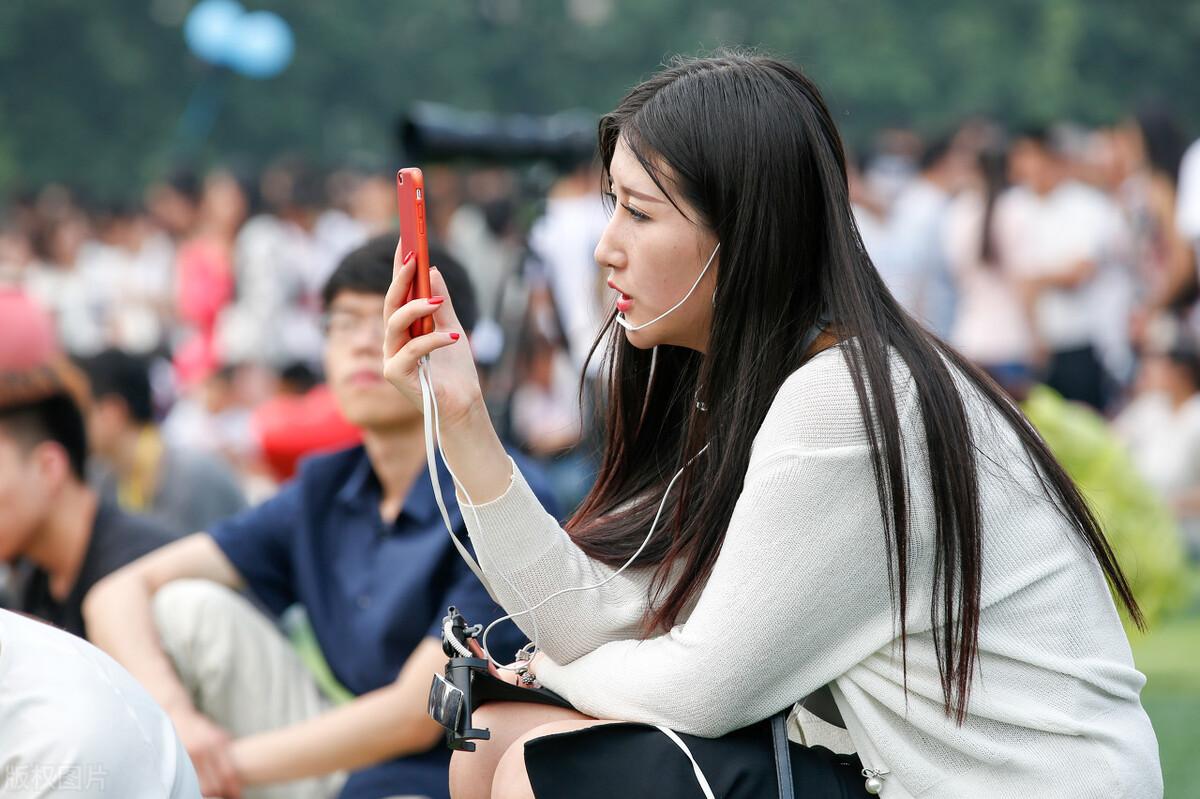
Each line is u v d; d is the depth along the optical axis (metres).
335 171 30.36
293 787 7.77
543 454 12.98
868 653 5.09
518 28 64.81
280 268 22.33
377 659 7.35
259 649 7.59
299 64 61.66
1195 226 18.14
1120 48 59.06
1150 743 5.17
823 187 5.25
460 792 5.50
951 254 19.52
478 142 12.16
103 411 11.39
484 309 17.64
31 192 30.73
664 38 64.25
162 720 4.70
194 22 36.75
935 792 5.05
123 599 7.55
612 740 5.08
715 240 5.27
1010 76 59.31
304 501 7.70
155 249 27.20
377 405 7.26
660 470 5.92
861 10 61.06
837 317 5.17
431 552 7.25
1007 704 5.04
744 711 5.07
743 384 5.25
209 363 23.09
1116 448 12.36
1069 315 18.97
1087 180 20.09
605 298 7.11
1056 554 5.14
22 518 7.89
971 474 5.00
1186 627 14.29
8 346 7.84
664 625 5.38
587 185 15.84
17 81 58.97
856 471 5.00
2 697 4.34
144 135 60.66
